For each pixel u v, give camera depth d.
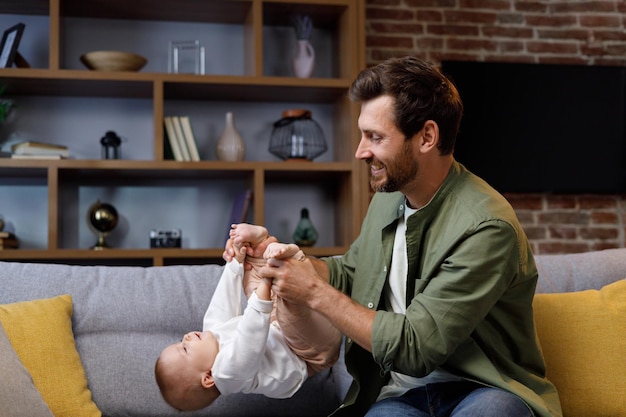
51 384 1.98
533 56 4.99
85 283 2.25
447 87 1.83
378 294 1.97
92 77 3.96
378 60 4.79
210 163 4.09
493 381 1.76
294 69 4.41
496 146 4.86
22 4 4.14
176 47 4.36
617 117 5.02
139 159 4.43
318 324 1.88
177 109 4.50
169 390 1.96
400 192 2.01
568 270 2.46
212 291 2.29
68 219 4.34
